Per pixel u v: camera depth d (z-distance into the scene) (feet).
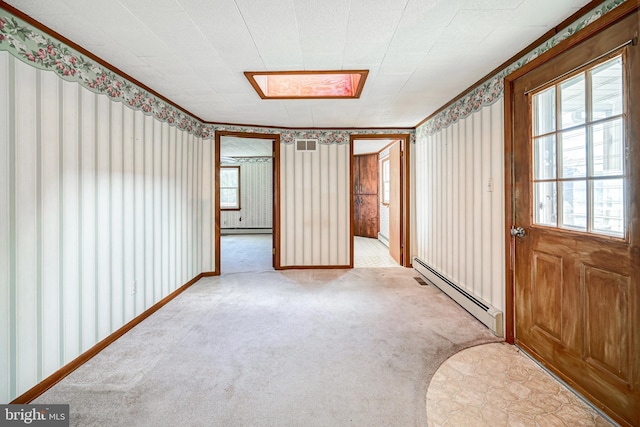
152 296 9.46
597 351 5.13
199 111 11.82
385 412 5.11
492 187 8.23
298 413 5.07
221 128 13.64
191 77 8.45
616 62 4.83
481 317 8.50
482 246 8.77
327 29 6.07
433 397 5.49
